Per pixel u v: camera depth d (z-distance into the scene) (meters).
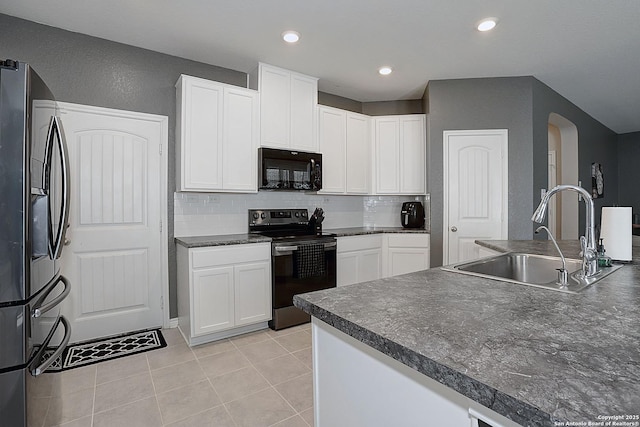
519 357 0.65
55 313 1.70
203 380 2.13
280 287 2.98
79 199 2.66
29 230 1.37
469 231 3.64
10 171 1.32
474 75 3.56
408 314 0.90
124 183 2.85
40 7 2.31
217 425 1.70
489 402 0.55
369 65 3.29
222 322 2.72
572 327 0.80
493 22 2.52
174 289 3.07
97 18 2.45
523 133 3.57
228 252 2.75
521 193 3.55
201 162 2.88
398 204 4.42
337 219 4.22
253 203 3.51
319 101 4.06
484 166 3.61
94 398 1.93
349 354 0.96
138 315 2.92
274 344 2.68
